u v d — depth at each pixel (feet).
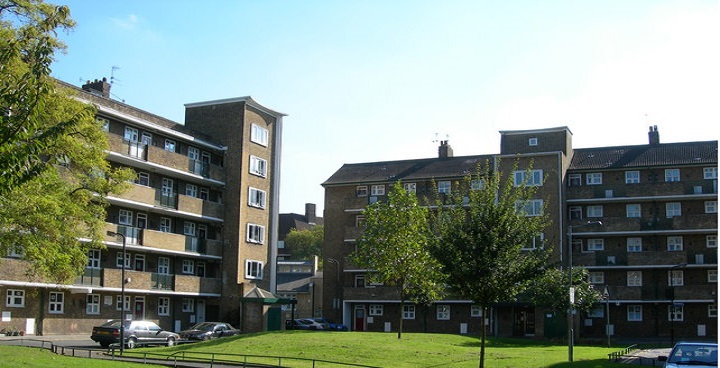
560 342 177.47
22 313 142.82
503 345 146.72
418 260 141.38
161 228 175.63
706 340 200.13
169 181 177.68
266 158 200.64
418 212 143.64
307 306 270.87
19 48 55.36
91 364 81.87
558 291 176.14
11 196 82.23
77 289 148.25
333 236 236.63
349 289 224.12
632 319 208.54
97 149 99.35
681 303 198.39
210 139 193.06
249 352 115.65
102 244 104.53
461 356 116.88
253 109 196.24
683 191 206.80
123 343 119.75
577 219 214.90
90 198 102.89
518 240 86.94
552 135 215.72
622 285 209.97
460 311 215.51
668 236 210.18
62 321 150.82
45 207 86.99
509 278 85.81
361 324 226.58
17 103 46.52
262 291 186.70
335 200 239.09
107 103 161.27
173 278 172.86
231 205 189.37
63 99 89.76
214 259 187.32
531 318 209.97
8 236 86.69
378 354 114.62
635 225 208.23
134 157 161.99
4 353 87.40
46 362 78.84
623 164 216.13
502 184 210.79
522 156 212.43
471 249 85.87
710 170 209.77
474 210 87.97
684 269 207.31
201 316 187.32
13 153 44.78
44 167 47.98
